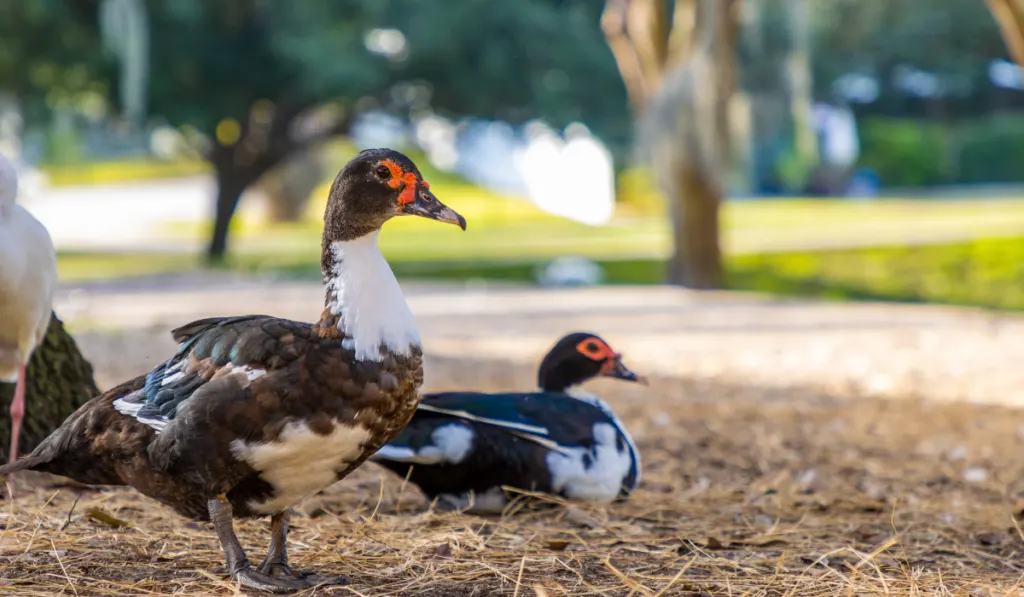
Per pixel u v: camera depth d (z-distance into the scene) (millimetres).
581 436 5344
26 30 25906
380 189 3711
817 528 5254
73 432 3832
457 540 4621
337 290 3715
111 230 46031
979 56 47156
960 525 5359
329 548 4500
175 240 40531
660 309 17875
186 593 3812
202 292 20172
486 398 5352
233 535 3801
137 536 4570
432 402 5281
